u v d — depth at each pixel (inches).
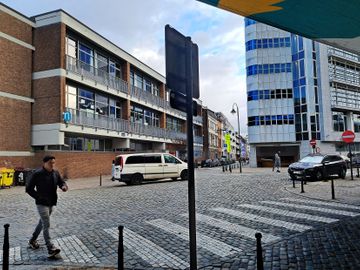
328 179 744.3
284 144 1774.1
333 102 1786.4
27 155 946.7
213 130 3201.3
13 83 920.3
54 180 230.5
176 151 1924.2
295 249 227.5
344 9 222.8
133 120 1481.3
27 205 465.7
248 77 1849.2
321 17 236.2
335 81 1792.6
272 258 210.7
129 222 327.9
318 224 300.7
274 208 386.6
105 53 1263.5
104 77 1193.4
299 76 1761.8
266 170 1358.3
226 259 211.6
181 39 176.4
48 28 982.4
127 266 202.1
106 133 1162.6
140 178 787.4
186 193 559.5
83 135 1127.0
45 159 228.5
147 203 454.6
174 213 370.9
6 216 376.5
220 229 288.8
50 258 217.8
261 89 1804.9
